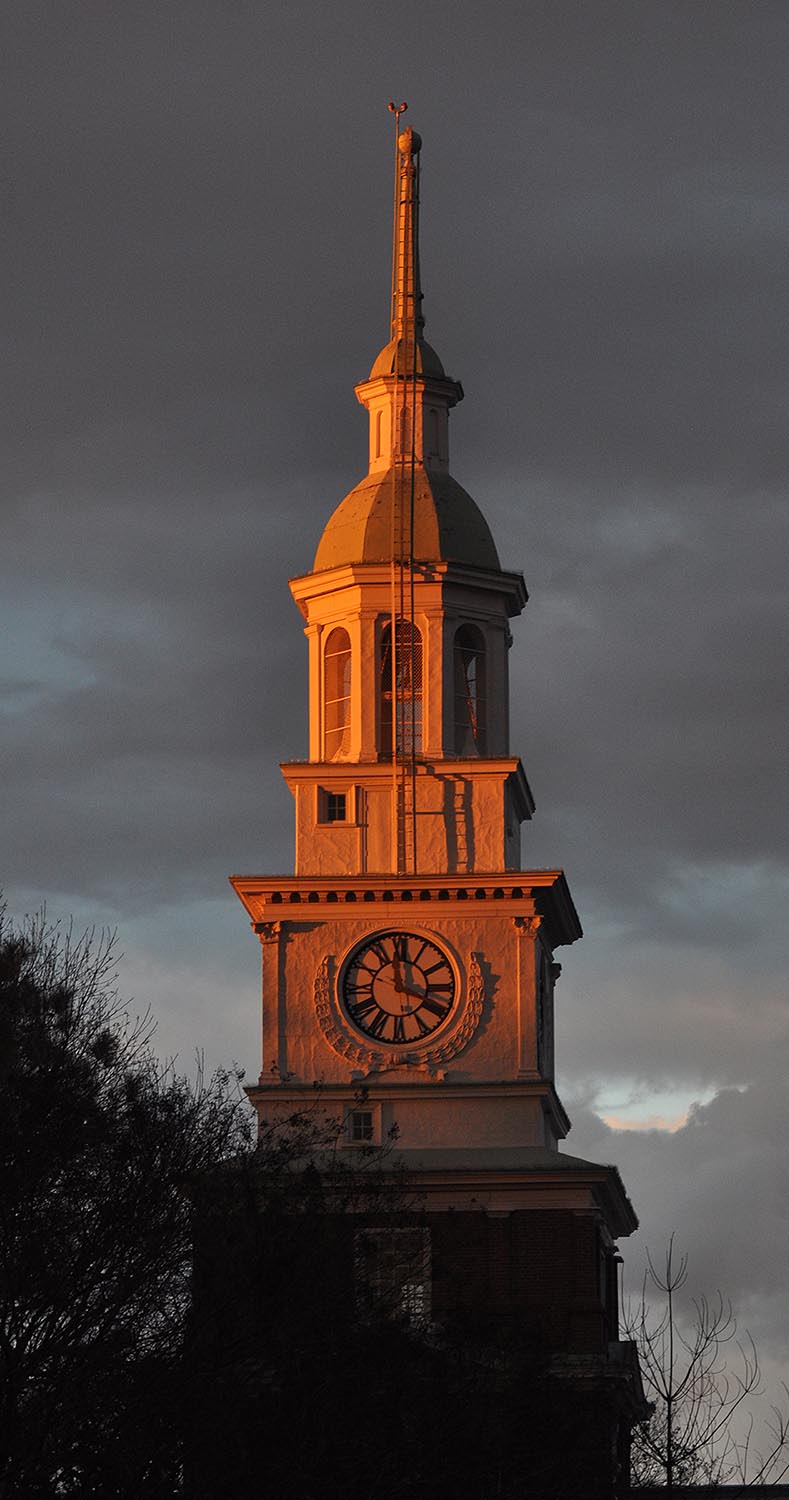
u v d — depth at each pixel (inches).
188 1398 3801.7
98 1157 3949.3
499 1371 4111.7
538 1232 4611.2
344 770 4872.0
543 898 4810.5
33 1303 3794.3
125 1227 3902.6
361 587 4948.3
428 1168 4638.3
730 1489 4463.6
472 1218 4616.1
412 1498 3905.0
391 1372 3939.5
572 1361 4507.9
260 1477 3814.0
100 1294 3885.3
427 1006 4788.4
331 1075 4761.3
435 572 4936.0
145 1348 3875.5
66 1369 3782.0
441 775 4872.0
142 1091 4084.6
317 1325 3917.3
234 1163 4094.5
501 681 4985.2
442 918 4815.5
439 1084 4744.1
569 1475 4047.7
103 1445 3745.1
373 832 4864.7
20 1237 3846.0
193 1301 3902.6
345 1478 3875.5
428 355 5172.2
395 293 5221.5
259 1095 4736.7
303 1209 4165.8
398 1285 4173.2
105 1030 4165.8
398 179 5265.8
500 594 4997.5
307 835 4867.1
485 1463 3944.4
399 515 4980.3
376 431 5157.5
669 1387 4379.9
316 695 4992.6
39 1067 3976.4
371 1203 4286.4
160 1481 3782.0
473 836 4847.4
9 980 4050.2
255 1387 3954.2
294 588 5027.1
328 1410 3873.0
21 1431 3722.9
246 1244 3927.2
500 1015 4781.0
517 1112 4744.1
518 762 4857.3
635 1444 4517.7
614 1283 5029.5
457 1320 4165.8
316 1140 4564.5
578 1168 4626.0
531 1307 4574.3
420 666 4945.9
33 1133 3902.6
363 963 4808.1
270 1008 4790.8
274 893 4793.3
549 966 5093.5
